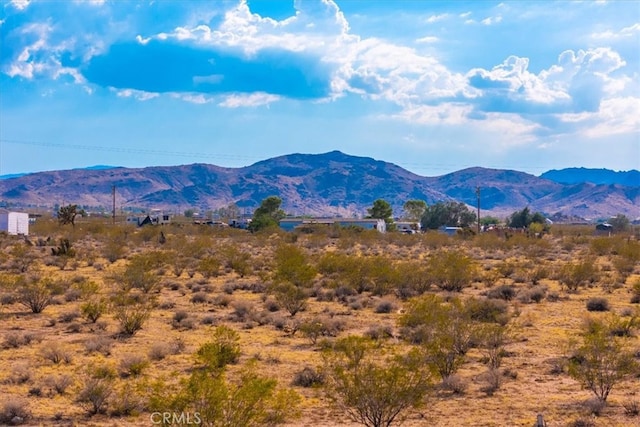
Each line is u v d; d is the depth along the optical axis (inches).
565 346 1178.0
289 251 2723.9
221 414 619.5
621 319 1492.4
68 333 1347.2
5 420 778.8
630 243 3280.0
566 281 2151.8
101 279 2369.6
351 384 770.8
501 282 2351.1
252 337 1305.4
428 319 1182.9
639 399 868.6
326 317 1514.5
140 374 976.9
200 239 3814.0
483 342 1141.7
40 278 2028.8
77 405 841.5
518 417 797.2
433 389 906.7
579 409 829.8
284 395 713.0
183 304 1787.6
